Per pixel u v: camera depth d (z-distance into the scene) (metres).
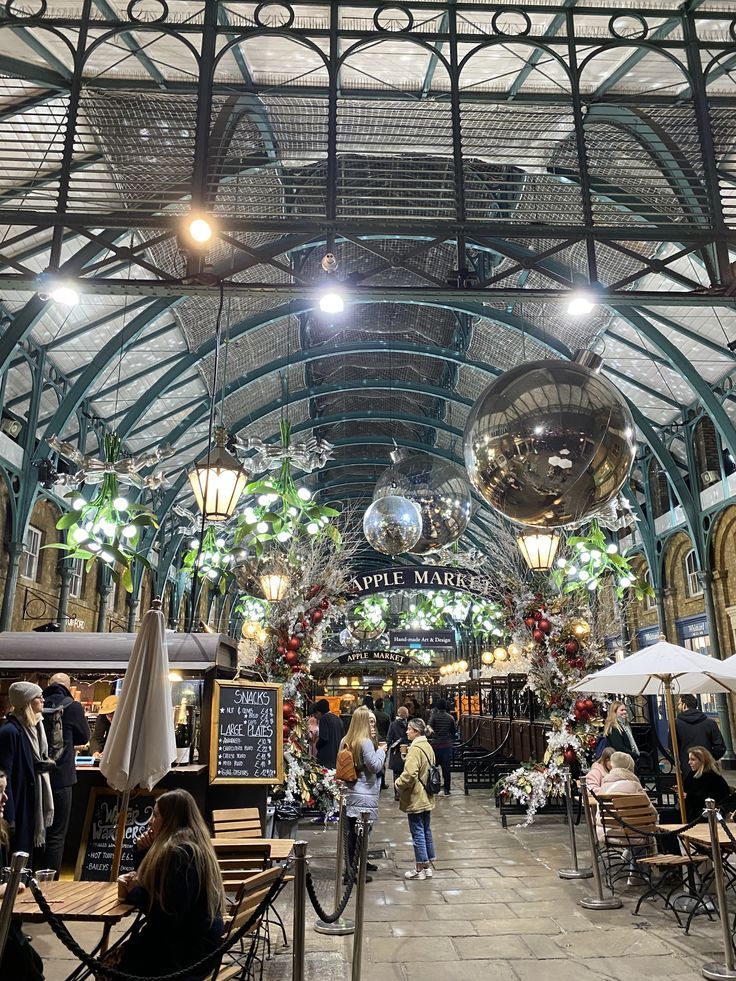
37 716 5.47
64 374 14.73
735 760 16.05
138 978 2.94
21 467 13.41
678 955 5.00
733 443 14.82
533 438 3.48
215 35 6.34
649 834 5.60
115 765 4.50
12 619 13.27
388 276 16.06
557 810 10.88
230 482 6.56
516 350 17.28
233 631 31.08
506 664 16.11
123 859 6.35
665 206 6.28
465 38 6.54
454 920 5.86
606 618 11.30
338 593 9.38
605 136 9.07
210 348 15.89
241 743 6.83
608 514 9.78
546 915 5.97
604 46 6.62
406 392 22.64
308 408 22.73
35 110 8.61
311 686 9.12
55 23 6.22
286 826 8.32
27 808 5.09
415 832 7.40
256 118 8.80
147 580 21.44
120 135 6.27
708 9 7.45
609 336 15.73
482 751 17.95
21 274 5.61
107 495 7.91
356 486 30.92
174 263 12.88
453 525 7.40
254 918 3.78
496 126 9.01
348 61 8.08
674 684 7.58
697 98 6.57
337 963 4.93
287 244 11.78
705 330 14.52
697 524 17.55
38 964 3.83
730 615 16.62
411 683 25.70
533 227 6.11
